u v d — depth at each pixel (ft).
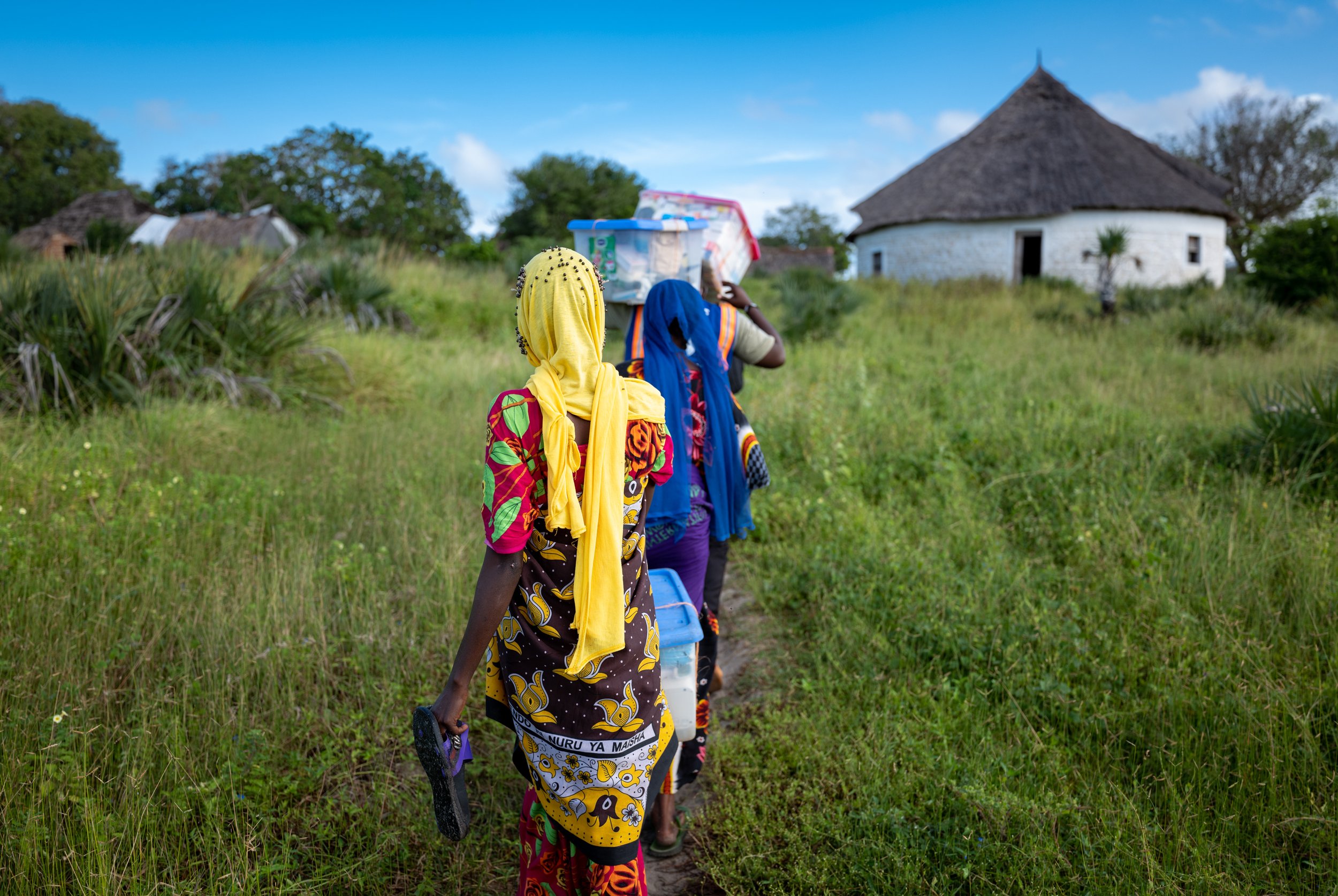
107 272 23.27
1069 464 18.44
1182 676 10.38
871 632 12.17
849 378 26.76
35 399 19.43
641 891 6.49
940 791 8.76
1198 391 26.99
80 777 8.16
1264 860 7.78
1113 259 77.87
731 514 9.36
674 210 13.21
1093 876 7.60
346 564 13.00
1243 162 126.41
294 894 7.63
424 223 191.01
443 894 7.97
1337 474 16.48
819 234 254.88
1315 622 11.28
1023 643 11.41
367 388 25.99
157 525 13.73
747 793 9.21
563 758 6.18
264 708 10.19
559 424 5.65
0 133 195.31
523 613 6.07
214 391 22.82
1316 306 51.31
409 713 10.37
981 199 81.66
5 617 10.89
